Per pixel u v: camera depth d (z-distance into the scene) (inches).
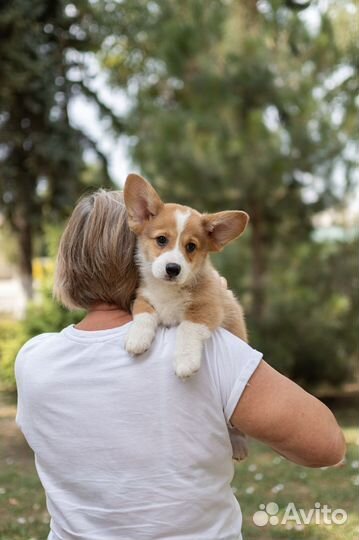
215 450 69.5
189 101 329.4
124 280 78.8
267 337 321.7
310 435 68.5
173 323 88.7
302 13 346.3
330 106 346.3
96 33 522.0
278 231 336.5
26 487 229.0
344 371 343.9
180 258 90.0
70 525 71.1
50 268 324.8
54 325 316.2
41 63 443.5
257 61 307.7
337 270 329.7
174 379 68.8
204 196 303.4
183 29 318.0
